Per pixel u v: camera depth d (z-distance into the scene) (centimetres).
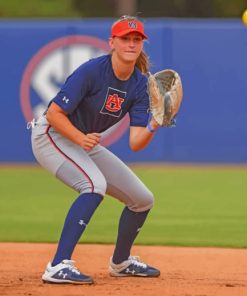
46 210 3725
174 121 1972
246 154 5362
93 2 9462
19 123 5416
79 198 1973
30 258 2470
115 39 1930
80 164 1988
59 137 2006
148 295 1872
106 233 3048
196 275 2169
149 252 2617
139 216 2084
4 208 3800
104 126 2058
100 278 2097
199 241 2875
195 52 5312
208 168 5300
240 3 9156
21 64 5366
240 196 4162
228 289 1961
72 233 1966
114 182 2056
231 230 3156
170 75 1958
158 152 5403
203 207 3803
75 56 5316
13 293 1884
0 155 5475
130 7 8706
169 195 4194
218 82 5328
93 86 1953
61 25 5319
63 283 1972
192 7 9156
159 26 5303
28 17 9250
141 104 2044
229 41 5312
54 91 5341
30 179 4884
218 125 5353
